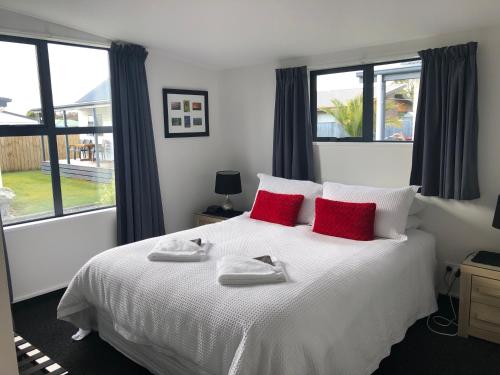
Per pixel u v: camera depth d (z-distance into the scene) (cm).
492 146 294
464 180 294
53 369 212
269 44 363
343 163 377
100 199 385
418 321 291
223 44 370
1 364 73
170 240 265
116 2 284
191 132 445
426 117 310
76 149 361
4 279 71
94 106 371
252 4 281
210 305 190
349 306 202
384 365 238
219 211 447
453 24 288
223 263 223
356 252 258
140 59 379
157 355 220
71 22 324
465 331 269
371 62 351
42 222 333
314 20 303
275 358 165
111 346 264
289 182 369
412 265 268
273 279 208
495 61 286
